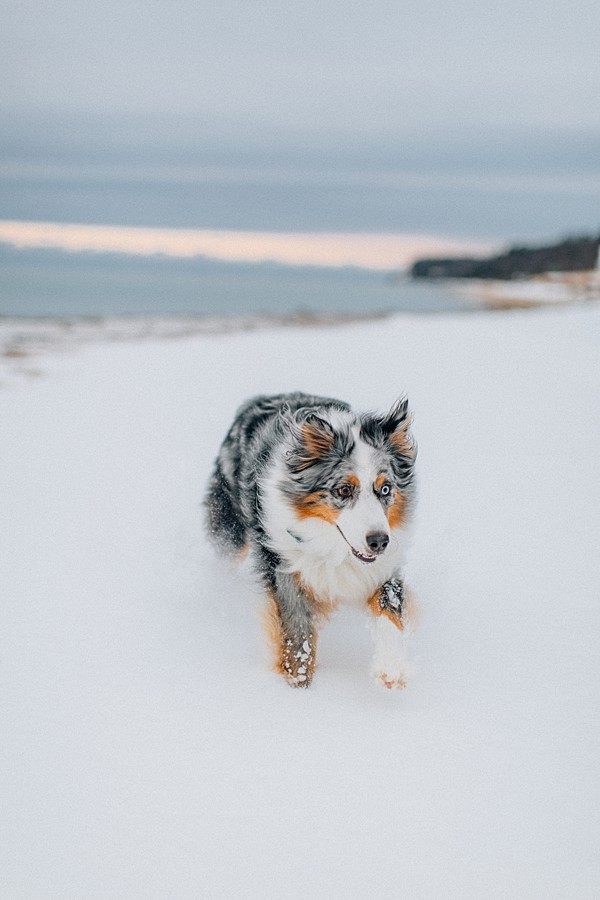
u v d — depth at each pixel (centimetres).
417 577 517
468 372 1009
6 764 343
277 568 444
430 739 364
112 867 293
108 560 539
